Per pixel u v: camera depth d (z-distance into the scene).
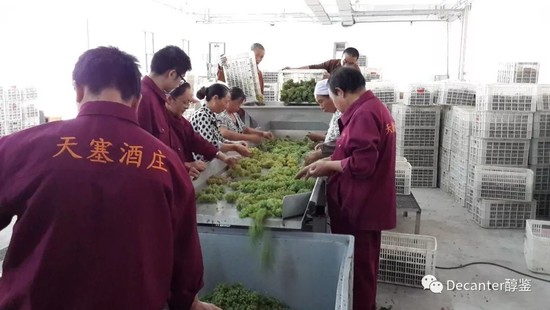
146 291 1.04
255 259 1.87
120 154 1.02
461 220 4.77
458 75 10.25
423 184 6.25
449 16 11.03
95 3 8.07
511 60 6.73
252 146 3.70
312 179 2.39
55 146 1.00
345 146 2.30
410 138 6.13
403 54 12.43
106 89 1.07
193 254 1.20
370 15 11.26
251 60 4.33
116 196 0.99
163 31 11.69
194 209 1.20
